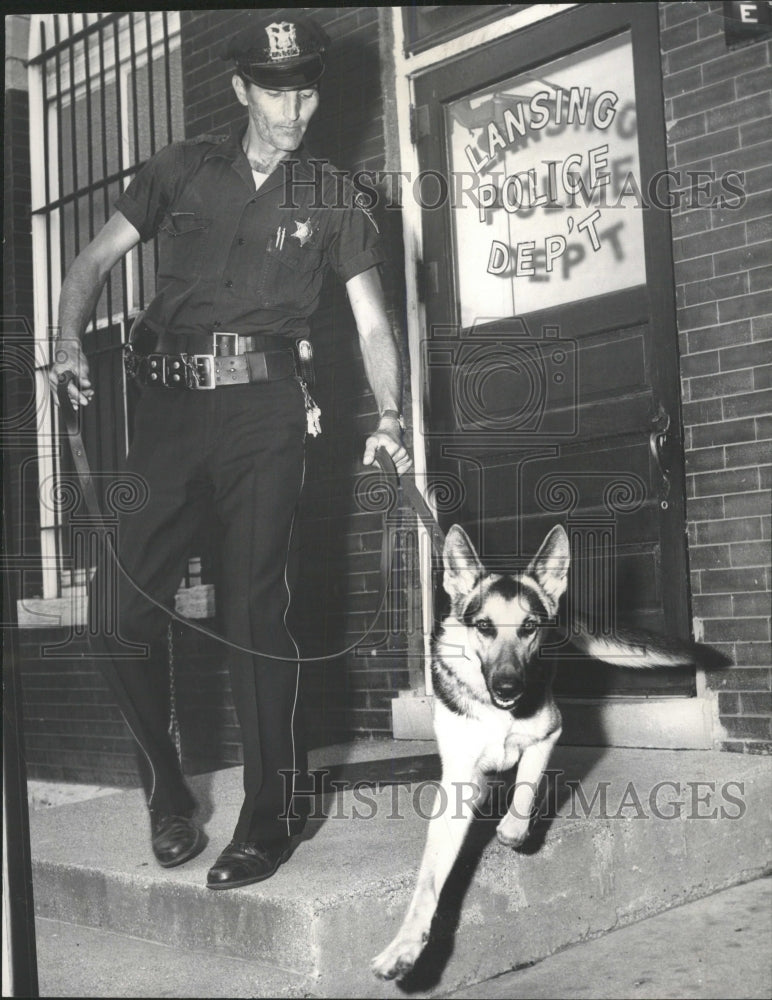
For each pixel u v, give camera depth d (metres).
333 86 4.39
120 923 2.60
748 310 3.41
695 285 3.54
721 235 3.48
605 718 3.65
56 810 3.40
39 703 5.03
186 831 2.64
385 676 4.14
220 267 2.72
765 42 3.39
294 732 2.66
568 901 2.62
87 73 4.93
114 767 4.73
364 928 2.27
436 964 2.34
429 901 2.26
